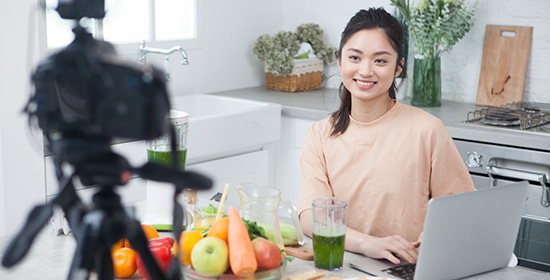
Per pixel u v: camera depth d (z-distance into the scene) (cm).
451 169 185
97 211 68
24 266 138
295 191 330
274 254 122
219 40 362
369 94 177
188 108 348
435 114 296
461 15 301
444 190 185
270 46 359
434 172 182
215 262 118
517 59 312
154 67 64
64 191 69
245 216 131
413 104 320
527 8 310
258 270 122
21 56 231
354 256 152
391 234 186
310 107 317
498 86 318
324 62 377
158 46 330
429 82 314
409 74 332
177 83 343
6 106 232
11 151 236
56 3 64
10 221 240
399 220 184
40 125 66
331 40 382
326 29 382
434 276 132
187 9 352
